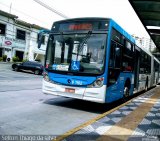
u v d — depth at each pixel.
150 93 17.02
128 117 7.48
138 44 12.96
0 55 36.19
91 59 8.02
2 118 6.34
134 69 12.15
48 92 8.68
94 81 7.84
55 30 9.02
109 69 8.09
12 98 9.66
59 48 8.68
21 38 39.91
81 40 8.30
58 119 6.81
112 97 8.73
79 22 8.53
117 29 8.80
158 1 10.77
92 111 8.48
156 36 17.92
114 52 8.52
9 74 23.97
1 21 35.28
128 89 11.33
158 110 9.25
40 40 9.43
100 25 8.19
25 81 18.45
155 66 22.70
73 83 8.12
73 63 8.23
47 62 8.88
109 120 6.89
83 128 5.83
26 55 41.19
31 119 6.50
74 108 8.72
